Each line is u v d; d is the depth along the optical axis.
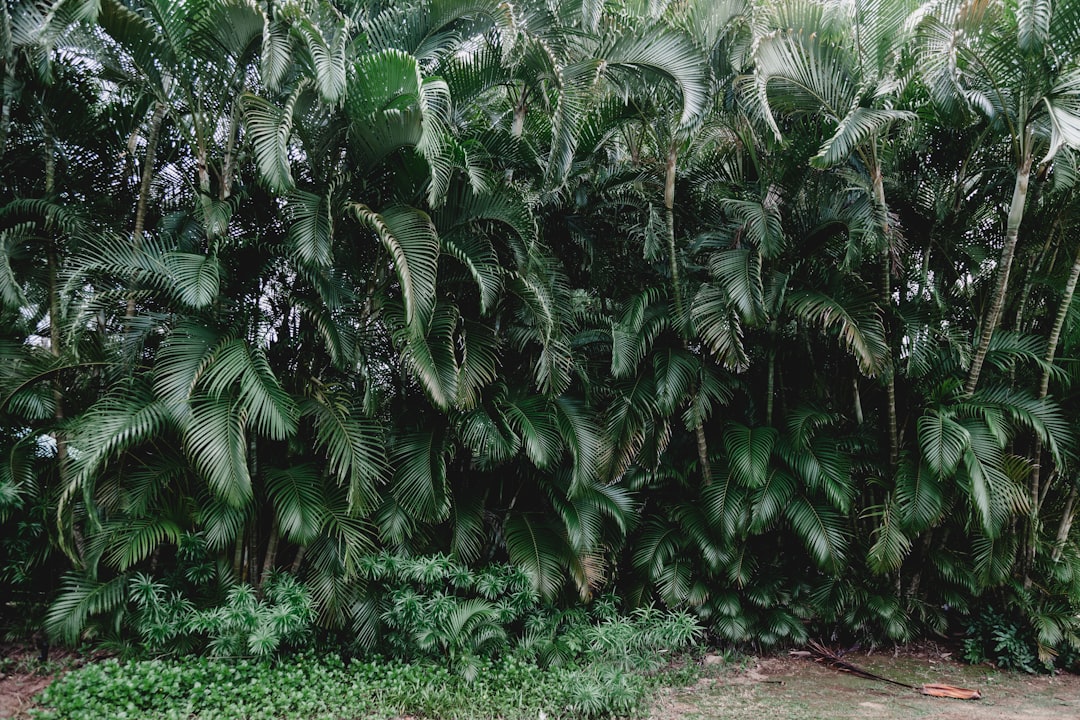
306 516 4.17
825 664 5.31
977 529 5.32
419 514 4.58
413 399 5.27
